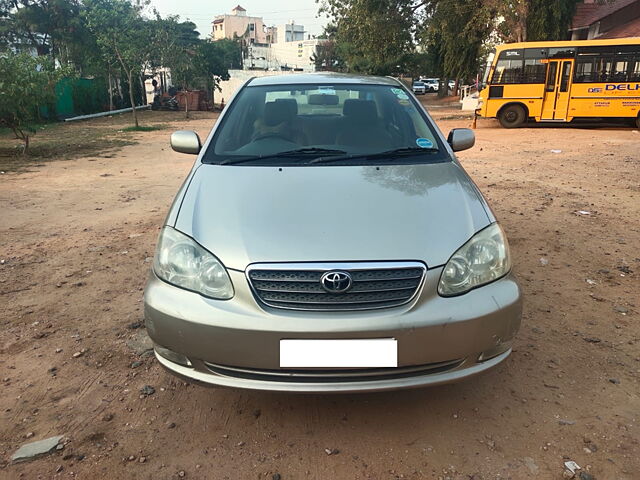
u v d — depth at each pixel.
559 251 4.82
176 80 25.50
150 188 8.09
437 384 2.25
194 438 2.42
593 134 15.05
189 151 3.58
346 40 24.89
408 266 2.20
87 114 27.66
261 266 2.20
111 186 8.30
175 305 2.28
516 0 19.11
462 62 27.58
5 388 2.79
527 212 6.24
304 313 2.17
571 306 3.67
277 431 2.47
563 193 7.32
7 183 8.62
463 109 25.80
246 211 2.48
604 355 3.05
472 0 20.27
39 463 2.26
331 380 2.22
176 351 2.31
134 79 33.00
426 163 3.06
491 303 2.27
